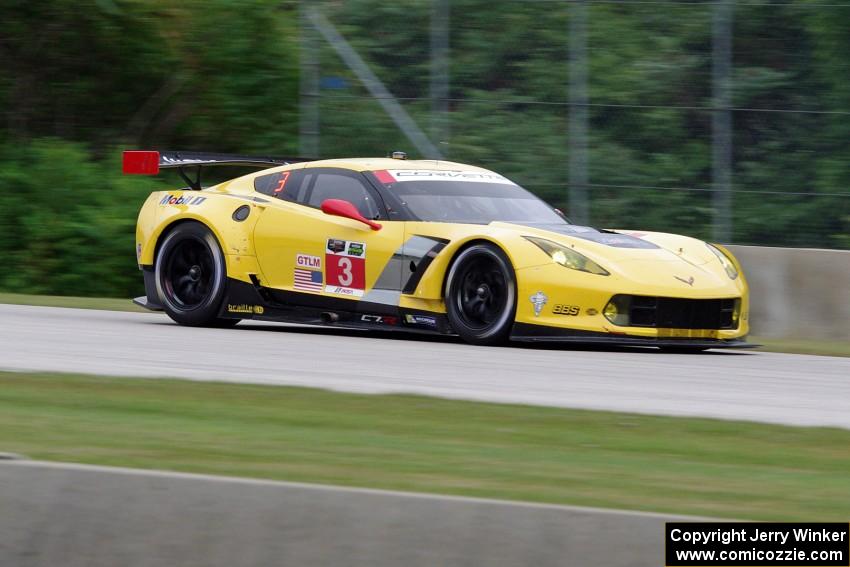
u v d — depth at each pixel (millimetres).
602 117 41938
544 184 42562
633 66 41531
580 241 28406
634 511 11711
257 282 31594
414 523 11125
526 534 10914
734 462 15703
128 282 51875
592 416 18609
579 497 12992
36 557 11875
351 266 30188
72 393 20062
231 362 24312
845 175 39344
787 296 35625
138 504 11742
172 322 33562
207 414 18531
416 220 29719
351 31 45156
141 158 33094
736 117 40281
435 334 31438
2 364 23078
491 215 30547
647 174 40969
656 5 41531
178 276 32969
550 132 42656
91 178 54438
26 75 61469
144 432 16703
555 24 42875
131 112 62312
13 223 53250
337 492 11344
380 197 30469
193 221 32594
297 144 59938
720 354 29172
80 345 26609
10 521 11992
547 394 20953
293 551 11328
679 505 12703
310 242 30797
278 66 61031
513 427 17922
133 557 11664
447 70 44281
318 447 15875
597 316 27234
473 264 28656
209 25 60375
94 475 11914
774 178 39625
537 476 14195
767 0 39938
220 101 60656
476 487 13438
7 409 18500
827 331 35000
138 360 24250
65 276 51750
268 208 31672
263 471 14109
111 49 61156
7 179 54000
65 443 15656
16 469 12102
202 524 11578
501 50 43250
